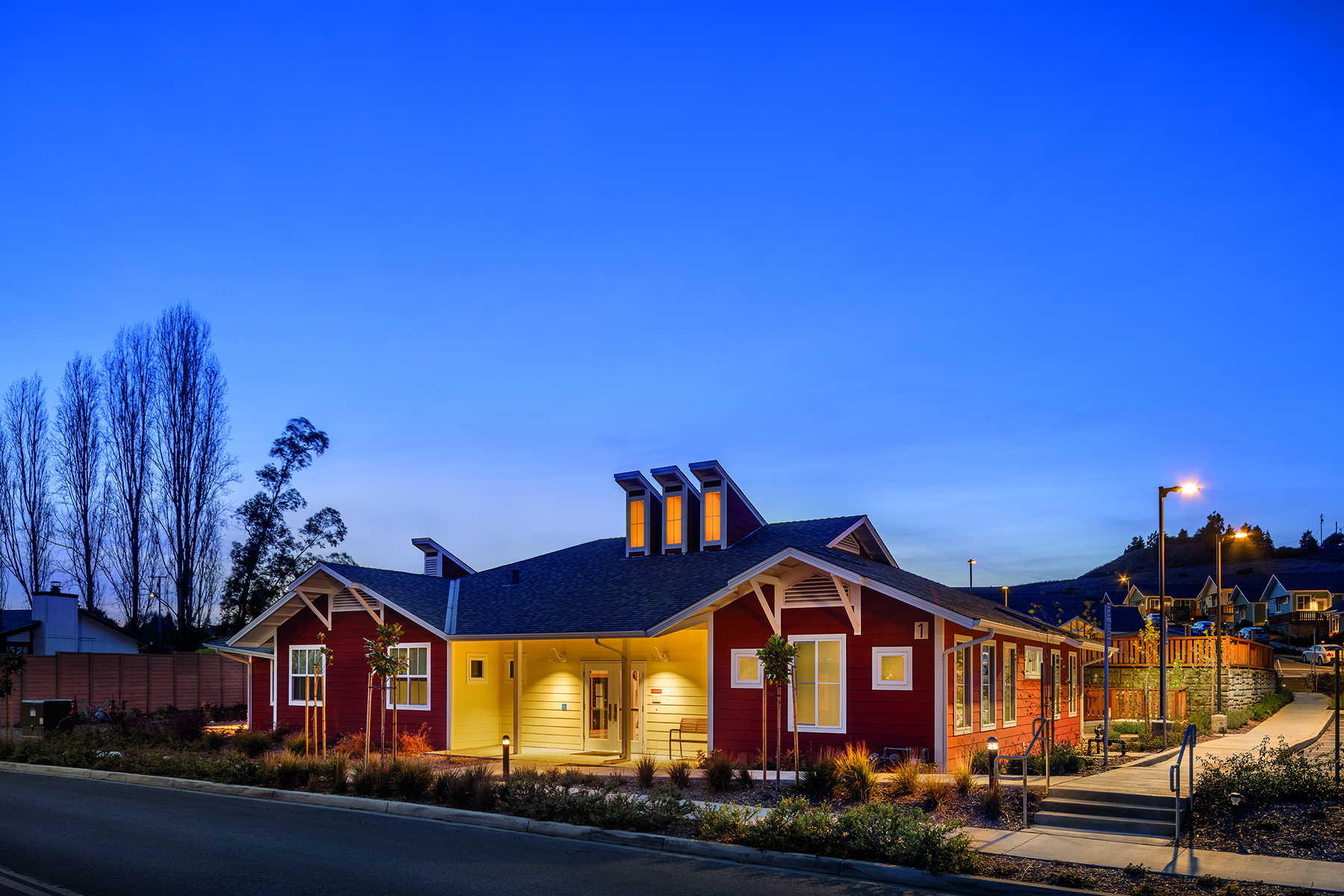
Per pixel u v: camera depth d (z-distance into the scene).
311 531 53.41
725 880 10.58
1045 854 11.48
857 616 18.67
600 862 11.50
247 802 16.59
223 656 38.50
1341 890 9.77
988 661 20.50
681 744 21.80
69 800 16.55
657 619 21.56
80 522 47.53
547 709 24.61
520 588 27.83
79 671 33.84
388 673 20.06
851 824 11.83
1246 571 140.62
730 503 28.33
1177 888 10.07
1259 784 13.70
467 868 11.01
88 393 48.47
